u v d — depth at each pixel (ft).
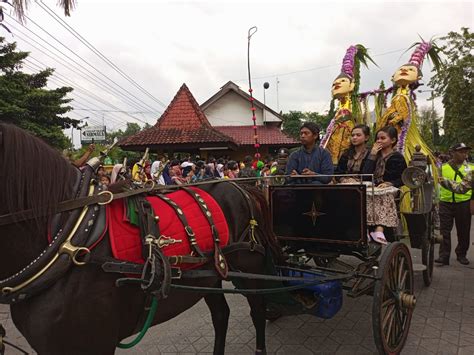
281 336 12.16
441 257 19.90
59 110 47.60
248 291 7.89
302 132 12.55
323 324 12.93
